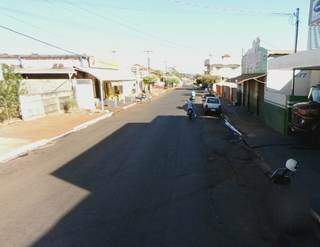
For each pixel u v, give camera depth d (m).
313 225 6.30
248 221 6.52
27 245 5.70
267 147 13.72
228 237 5.86
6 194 8.39
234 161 11.55
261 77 24.47
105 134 17.73
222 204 7.41
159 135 17.08
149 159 11.79
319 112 13.52
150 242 5.69
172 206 7.32
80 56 34.28
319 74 20.78
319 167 10.41
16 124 20.94
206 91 71.75
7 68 21.91
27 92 25.58
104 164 11.16
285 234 5.98
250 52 32.41
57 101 27.48
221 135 17.08
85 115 26.41
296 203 6.25
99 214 6.92
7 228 6.37
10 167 11.24
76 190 8.52
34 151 13.84
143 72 73.56
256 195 7.99
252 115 27.03
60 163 11.52
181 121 23.20
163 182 9.07
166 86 103.25
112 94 41.44
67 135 17.78
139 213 6.94
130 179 9.39
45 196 8.13
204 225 6.34
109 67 43.31
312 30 18.03
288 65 14.84
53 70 29.75
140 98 46.50
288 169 6.40
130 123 22.22
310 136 14.16
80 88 30.45
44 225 6.45
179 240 5.76
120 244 5.63
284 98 16.91
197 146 14.18
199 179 9.35
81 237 5.92
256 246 5.55
